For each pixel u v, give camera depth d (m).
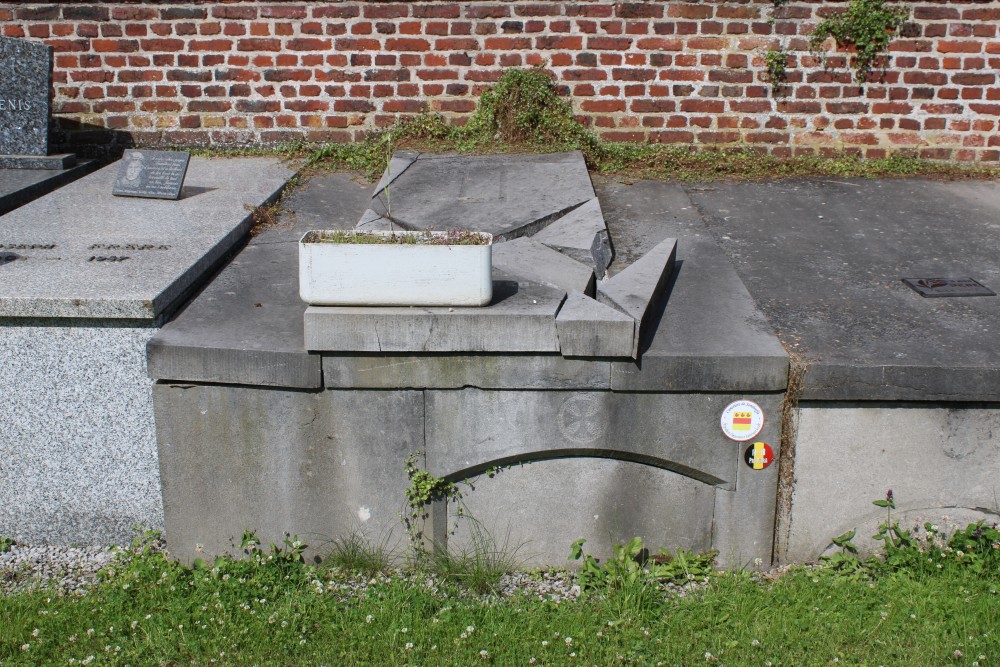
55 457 4.38
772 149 7.25
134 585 3.97
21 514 4.45
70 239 5.10
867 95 7.13
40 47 6.62
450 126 7.26
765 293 4.81
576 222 5.44
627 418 4.10
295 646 3.61
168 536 4.34
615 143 7.21
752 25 7.01
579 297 4.23
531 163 6.64
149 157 6.05
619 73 7.13
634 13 7.01
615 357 3.98
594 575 4.13
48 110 6.72
